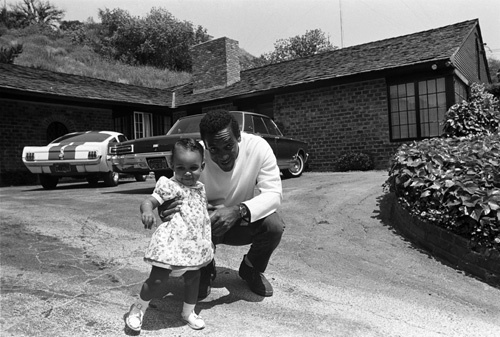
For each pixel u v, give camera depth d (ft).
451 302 9.81
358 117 42.09
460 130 28.32
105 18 142.92
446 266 12.23
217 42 56.08
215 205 9.05
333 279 11.02
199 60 58.23
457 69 38.17
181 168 7.55
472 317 9.03
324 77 42.42
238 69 57.26
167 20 141.28
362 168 40.50
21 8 162.20
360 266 12.07
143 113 54.65
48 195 26.30
